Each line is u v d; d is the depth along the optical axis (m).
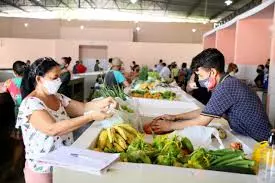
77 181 1.30
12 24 18.64
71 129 1.77
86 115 1.80
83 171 1.29
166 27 18.91
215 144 1.84
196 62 2.03
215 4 14.39
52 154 1.42
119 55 17.80
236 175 1.30
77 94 7.87
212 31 13.41
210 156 1.45
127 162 1.41
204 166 1.40
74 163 1.32
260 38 8.76
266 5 6.50
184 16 18.61
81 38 18.23
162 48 17.77
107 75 5.07
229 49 11.91
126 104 2.52
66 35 18.25
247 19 8.73
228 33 11.83
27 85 1.96
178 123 2.14
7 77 7.56
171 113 2.83
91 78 8.98
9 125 4.11
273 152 1.26
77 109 2.20
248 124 1.95
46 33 18.72
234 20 9.55
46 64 1.89
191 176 1.28
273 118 5.54
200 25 18.84
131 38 18.17
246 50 8.86
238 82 1.98
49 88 1.91
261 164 1.28
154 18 18.89
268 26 8.62
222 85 1.97
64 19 18.66
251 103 1.95
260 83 8.14
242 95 1.94
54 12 18.59
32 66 1.92
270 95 5.72
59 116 1.97
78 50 17.75
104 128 1.96
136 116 2.24
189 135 1.83
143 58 17.83
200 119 2.03
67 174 1.31
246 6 13.87
